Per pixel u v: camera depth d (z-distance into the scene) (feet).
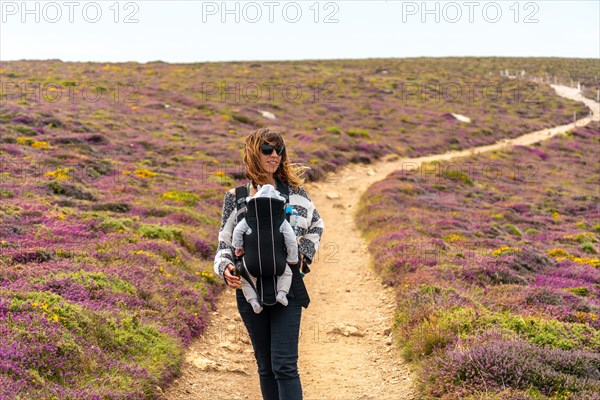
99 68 239.71
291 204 15.49
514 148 166.30
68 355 21.39
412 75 314.35
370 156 136.87
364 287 45.52
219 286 41.06
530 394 19.80
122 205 57.41
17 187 57.16
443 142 170.09
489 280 41.73
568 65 401.70
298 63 337.93
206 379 25.79
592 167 153.38
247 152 15.46
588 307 36.45
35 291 26.96
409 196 86.58
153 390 22.15
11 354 19.75
